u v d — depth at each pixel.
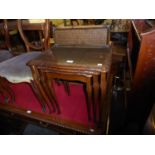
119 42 2.17
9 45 1.67
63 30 1.24
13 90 1.65
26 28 1.50
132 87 1.11
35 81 1.12
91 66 0.87
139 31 1.08
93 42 1.20
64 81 1.46
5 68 1.25
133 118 1.26
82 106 1.35
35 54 1.42
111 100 1.51
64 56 1.04
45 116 1.30
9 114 1.47
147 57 0.91
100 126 1.12
